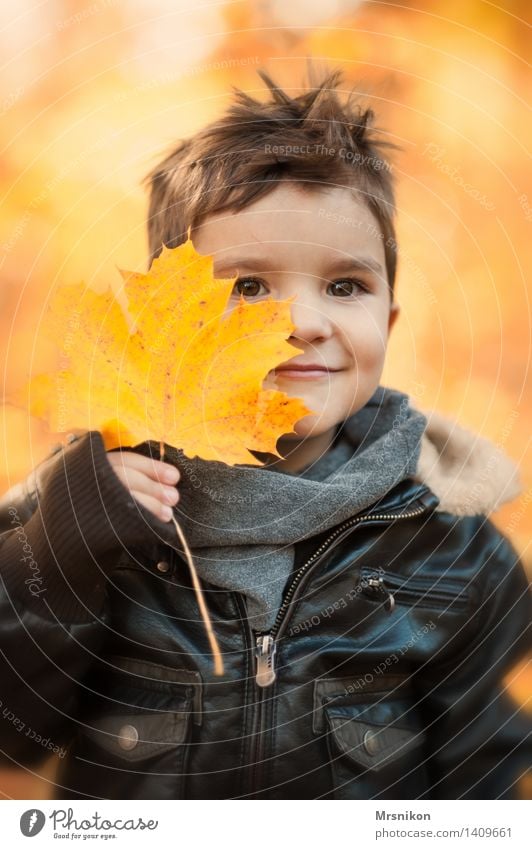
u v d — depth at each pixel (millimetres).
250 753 625
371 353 633
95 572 580
